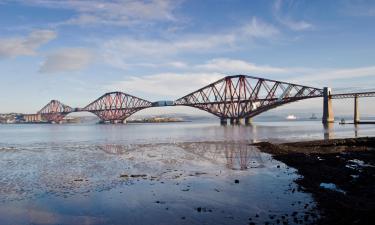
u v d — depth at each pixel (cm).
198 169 3247
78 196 2239
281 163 3541
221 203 2022
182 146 5784
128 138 8450
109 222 1744
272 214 1778
